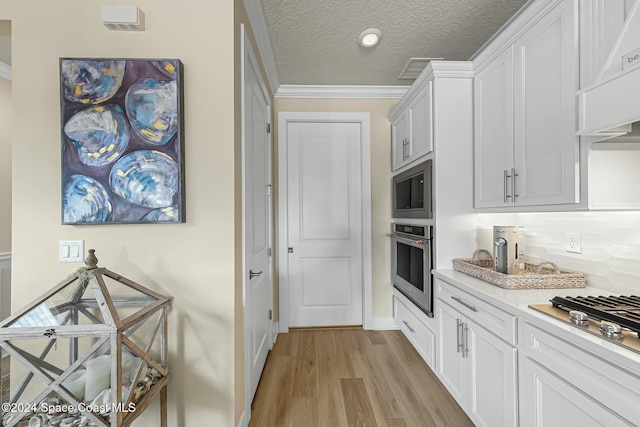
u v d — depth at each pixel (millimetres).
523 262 1729
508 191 1618
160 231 1422
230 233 1433
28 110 1385
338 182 2994
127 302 1382
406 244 2486
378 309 2969
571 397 956
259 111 2168
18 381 1313
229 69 1433
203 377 1418
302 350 2504
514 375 1212
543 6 1350
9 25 1423
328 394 1894
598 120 966
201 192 1432
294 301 2967
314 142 2982
